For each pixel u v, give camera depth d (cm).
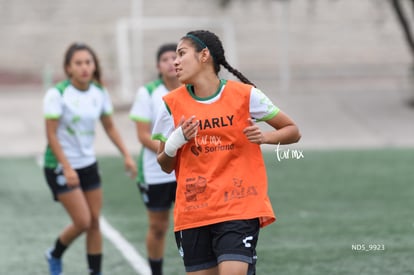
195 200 845
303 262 1349
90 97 1230
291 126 866
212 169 841
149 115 1212
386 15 5428
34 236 1638
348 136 3444
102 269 1343
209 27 5303
